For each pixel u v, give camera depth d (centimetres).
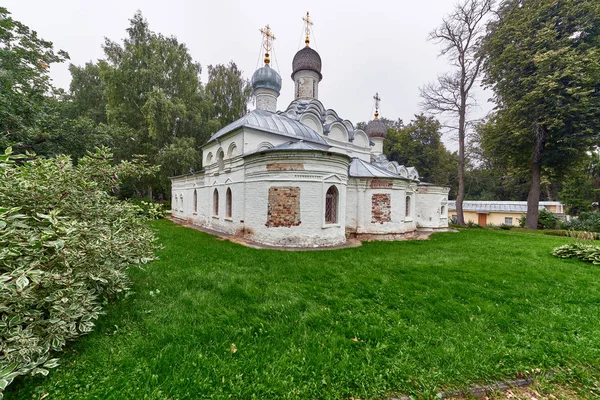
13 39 1266
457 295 523
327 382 270
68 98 3036
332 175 1070
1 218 258
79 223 332
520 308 468
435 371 292
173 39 2791
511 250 1026
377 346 332
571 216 2838
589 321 423
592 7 1691
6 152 335
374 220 1281
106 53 2641
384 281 586
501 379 288
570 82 1688
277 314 417
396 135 3850
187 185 2088
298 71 2016
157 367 281
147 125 2552
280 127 1405
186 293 481
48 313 312
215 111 3091
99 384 256
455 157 4334
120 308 414
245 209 1194
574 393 275
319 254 873
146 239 450
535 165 2064
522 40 1892
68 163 418
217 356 303
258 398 248
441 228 1945
